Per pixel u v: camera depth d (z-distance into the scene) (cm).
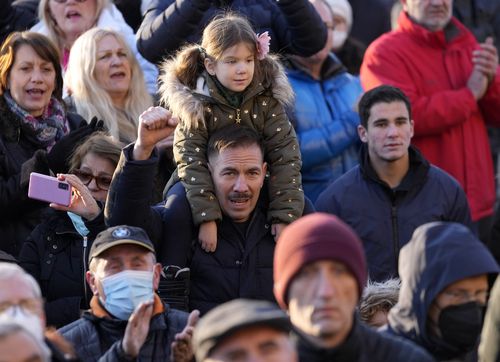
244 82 2012
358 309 1881
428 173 2356
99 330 1783
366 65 2734
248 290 2006
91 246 1919
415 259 1503
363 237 2317
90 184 2130
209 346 1274
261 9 2462
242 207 2019
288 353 1279
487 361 1572
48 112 2352
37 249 2083
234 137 2016
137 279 1770
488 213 2702
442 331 1495
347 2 3033
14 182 2208
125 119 2452
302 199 2044
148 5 2697
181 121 2038
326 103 2641
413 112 2667
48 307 2045
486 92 2708
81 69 2455
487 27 3025
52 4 2700
